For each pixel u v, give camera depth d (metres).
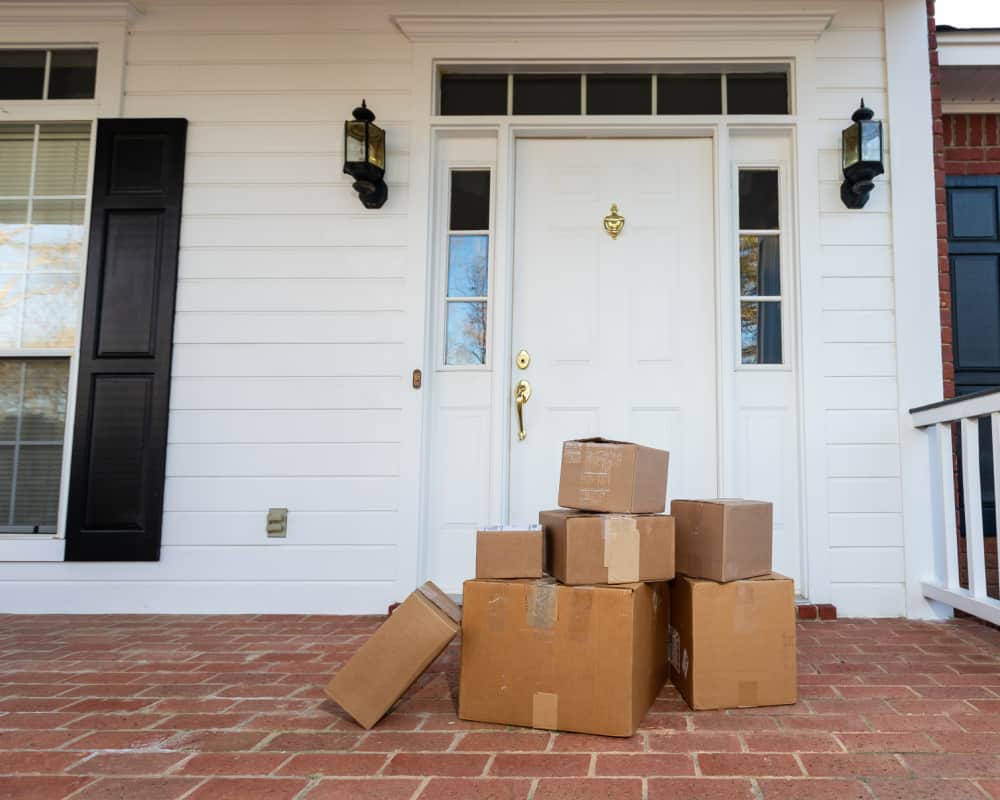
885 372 2.74
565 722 1.55
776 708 1.68
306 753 1.45
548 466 2.85
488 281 2.92
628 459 1.70
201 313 2.90
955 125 3.57
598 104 3.00
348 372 2.85
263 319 2.89
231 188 2.95
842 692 1.79
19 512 2.88
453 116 2.95
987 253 3.50
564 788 1.28
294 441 2.83
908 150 2.83
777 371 2.81
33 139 3.05
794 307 2.82
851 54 2.88
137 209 2.93
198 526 2.80
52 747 1.47
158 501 2.79
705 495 2.79
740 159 2.93
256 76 2.99
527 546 1.67
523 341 2.91
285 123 2.97
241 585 2.77
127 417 2.84
